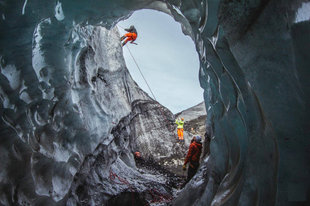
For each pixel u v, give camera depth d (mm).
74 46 3713
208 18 2266
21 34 2406
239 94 2336
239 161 2662
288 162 1496
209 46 2666
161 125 11281
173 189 6766
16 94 2561
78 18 3268
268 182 1726
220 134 3406
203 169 4398
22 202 2762
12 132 2566
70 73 3682
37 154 2998
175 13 3967
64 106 3684
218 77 2783
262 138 1849
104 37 6535
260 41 1553
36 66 2805
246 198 2002
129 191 5566
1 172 2490
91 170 5277
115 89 6656
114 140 6488
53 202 3381
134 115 9906
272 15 1429
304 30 1247
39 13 2498
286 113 1476
